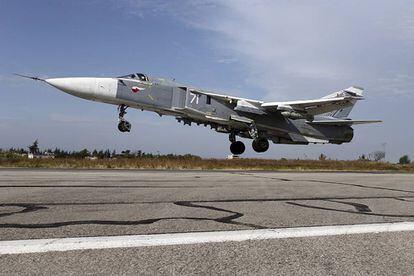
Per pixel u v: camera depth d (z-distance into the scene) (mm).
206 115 28266
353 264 2988
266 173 17375
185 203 6051
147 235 3736
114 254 3084
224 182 10664
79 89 25312
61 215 4766
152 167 24203
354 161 39281
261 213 5238
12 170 17172
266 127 30859
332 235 3947
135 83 26500
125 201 6164
